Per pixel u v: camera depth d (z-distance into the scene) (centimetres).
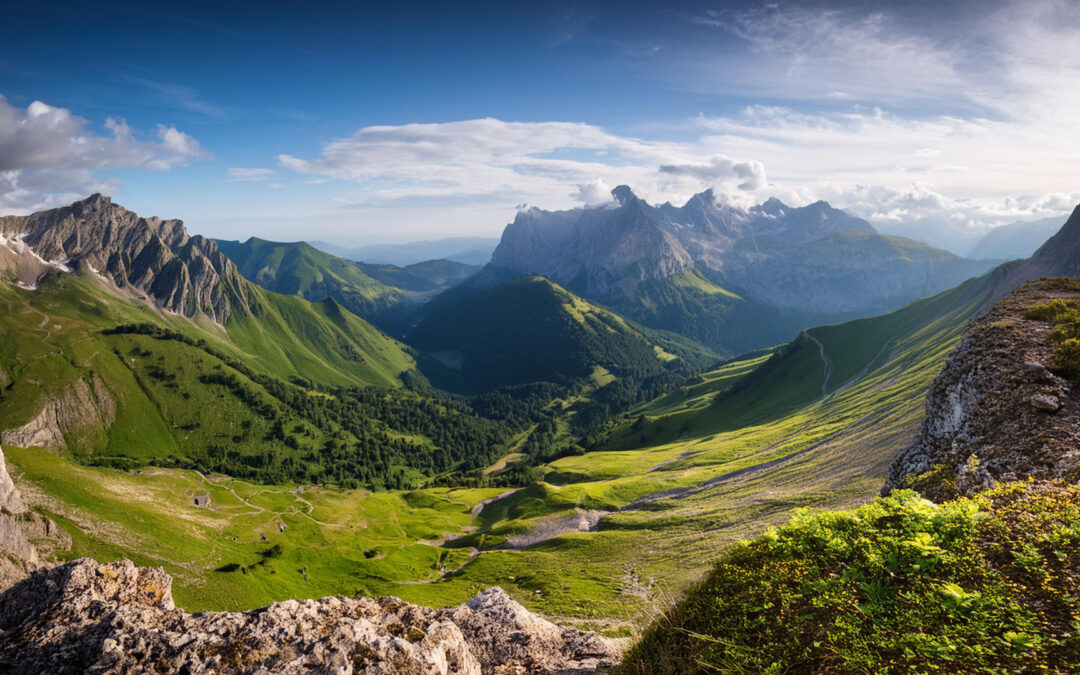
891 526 1058
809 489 11962
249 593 12619
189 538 14500
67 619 921
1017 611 781
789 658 815
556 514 17200
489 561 14475
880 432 13288
